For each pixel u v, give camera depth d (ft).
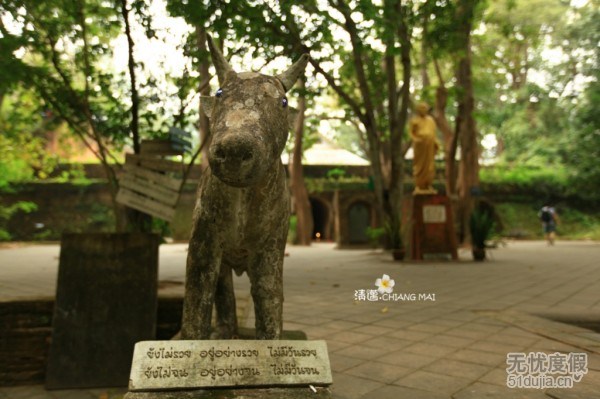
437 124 56.95
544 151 86.22
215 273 7.29
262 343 6.79
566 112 85.40
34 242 69.62
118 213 17.37
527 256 42.78
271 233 7.42
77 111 18.84
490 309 17.57
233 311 9.53
